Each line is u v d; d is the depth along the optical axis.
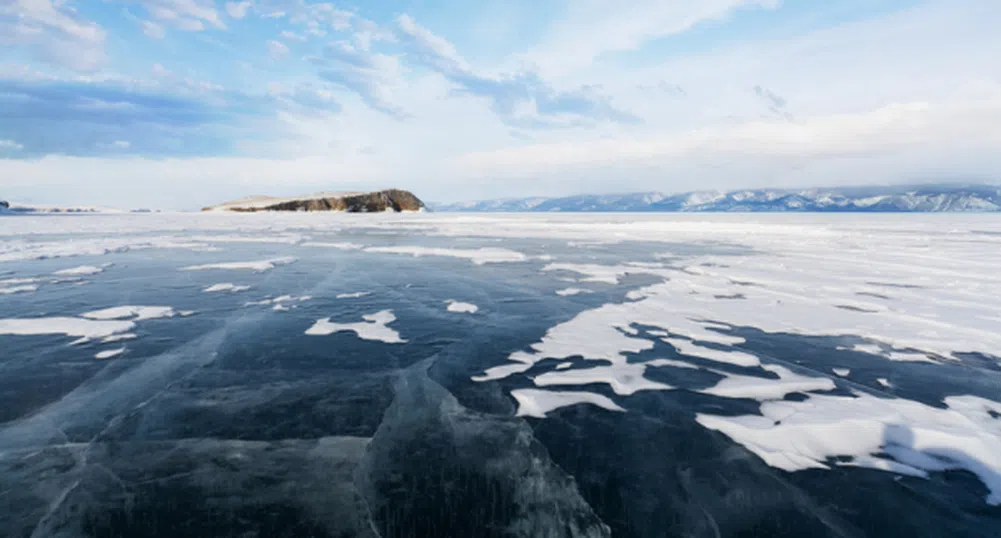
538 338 6.20
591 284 9.89
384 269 11.84
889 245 17.62
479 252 15.41
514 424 3.91
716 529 2.73
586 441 3.65
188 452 3.45
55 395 4.38
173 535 2.59
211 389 4.55
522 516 2.80
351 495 2.97
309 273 11.14
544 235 24.00
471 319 7.13
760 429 3.79
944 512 2.86
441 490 3.03
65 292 8.72
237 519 2.72
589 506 2.91
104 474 3.17
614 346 5.86
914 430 3.74
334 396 4.41
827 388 4.62
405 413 4.09
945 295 8.59
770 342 6.04
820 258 13.80
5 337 6.00
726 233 24.69
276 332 6.38
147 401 4.27
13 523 2.67
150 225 32.75
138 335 6.18
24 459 3.33
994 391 4.54
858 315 7.24
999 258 13.42
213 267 11.75
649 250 16.39
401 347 5.83
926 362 5.34
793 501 2.97
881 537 2.66
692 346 5.84
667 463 3.36
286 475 3.17
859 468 3.30
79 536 2.57
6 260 12.75
